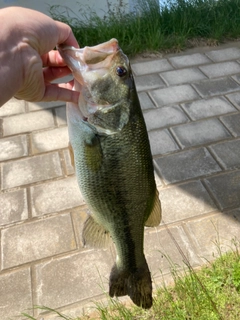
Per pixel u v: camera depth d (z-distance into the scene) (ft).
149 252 2.07
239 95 3.48
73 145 1.17
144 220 1.26
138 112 1.17
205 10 4.71
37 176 2.64
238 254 1.95
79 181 1.19
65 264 2.04
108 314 1.72
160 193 2.44
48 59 1.27
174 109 3.31
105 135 1.12
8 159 2.81
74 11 4.62
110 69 1.14
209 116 3.19
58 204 2.41
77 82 1.20
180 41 4.42
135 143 1.15
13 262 2.06
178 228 2.20
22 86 1.04
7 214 2.35
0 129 3.16
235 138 2.92
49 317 1.80
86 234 1.32
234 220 2.23
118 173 1.15
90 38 4.24
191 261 2.00
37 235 2.21
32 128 3.16
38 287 1.94
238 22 4.75
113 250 2.10
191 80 3.78
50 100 1.16
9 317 1.81
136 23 4.39
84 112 1.15
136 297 1.31
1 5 4.30
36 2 4.42
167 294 1.77
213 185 2.49
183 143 2.89
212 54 4.30
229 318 1.68
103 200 1.18
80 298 1.88
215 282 1.83
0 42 0.95
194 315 1.68
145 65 4.11
